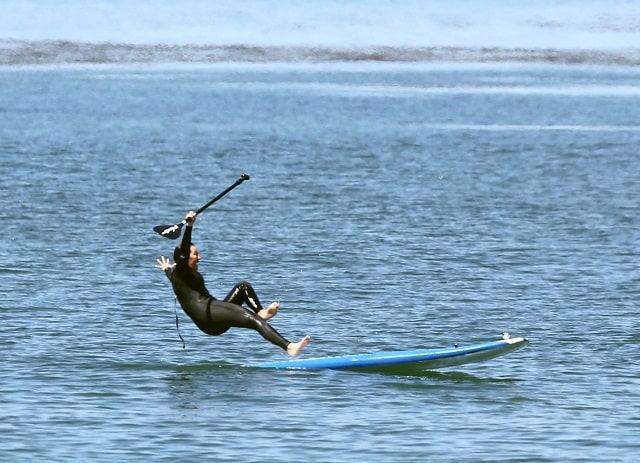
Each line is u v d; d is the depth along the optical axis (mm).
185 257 71812
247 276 105938
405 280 104125
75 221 138375
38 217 140250
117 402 65562
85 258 113250
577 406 65875
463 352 72375
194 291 71938
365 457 57062
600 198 171125
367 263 112812
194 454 57188
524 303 94688
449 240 128375
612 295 98500
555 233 135500
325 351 78312
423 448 58438
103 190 170875
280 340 70812
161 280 102750
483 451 58125
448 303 94375
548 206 161000
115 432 60281
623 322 87750
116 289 98188
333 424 62062
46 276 103250
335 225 139375
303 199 164625
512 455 57594
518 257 117812
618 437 60406
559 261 115938
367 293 98125
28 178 183000
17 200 155625
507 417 63688
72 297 94375
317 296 96812
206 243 124625
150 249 119562
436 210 154625
